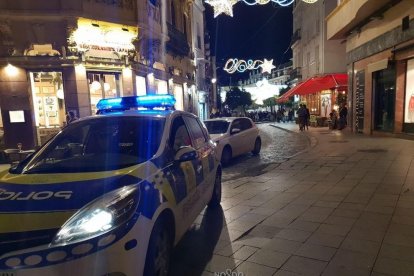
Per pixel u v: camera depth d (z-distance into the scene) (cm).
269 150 1346
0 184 285
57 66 1227
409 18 1200
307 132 2017
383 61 1391
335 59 2772
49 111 1277
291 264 350
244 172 879
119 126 379
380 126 1564
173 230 327
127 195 252
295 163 942
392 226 437
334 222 463
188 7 2438
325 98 2834
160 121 384
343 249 378
